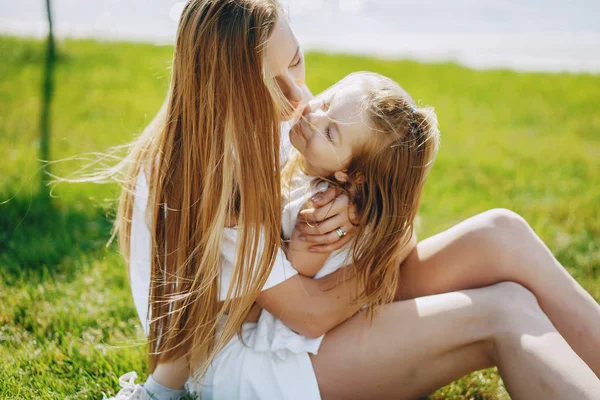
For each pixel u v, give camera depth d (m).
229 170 1.93
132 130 5.51
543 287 2.18
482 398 2.47
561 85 8.09
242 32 1.87
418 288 2.30
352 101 2.08
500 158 5.37
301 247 2.06
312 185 2.16
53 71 7.20
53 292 3.07
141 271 2.24
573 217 4.14
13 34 8.76
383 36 12.47
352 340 2.06
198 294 2.03
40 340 2.72
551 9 14.55
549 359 1.83
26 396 2.34
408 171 2.10
